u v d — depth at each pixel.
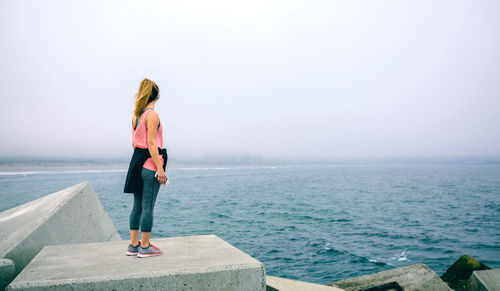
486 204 37.09
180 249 3.13
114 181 89.69
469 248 15.89
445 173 167.38
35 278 2.27
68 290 2.23
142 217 2.83
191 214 27.67
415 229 21.11
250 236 18.39
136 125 2.92
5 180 94.31
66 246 3.29
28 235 3.46
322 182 84.62
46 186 69.56
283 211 30.00
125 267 2.53
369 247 15.86
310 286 4.00
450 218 26.28
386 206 34.56
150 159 2.83
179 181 88.25
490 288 4.43
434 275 5.31
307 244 16.38
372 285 5.25
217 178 105.75
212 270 2.52
